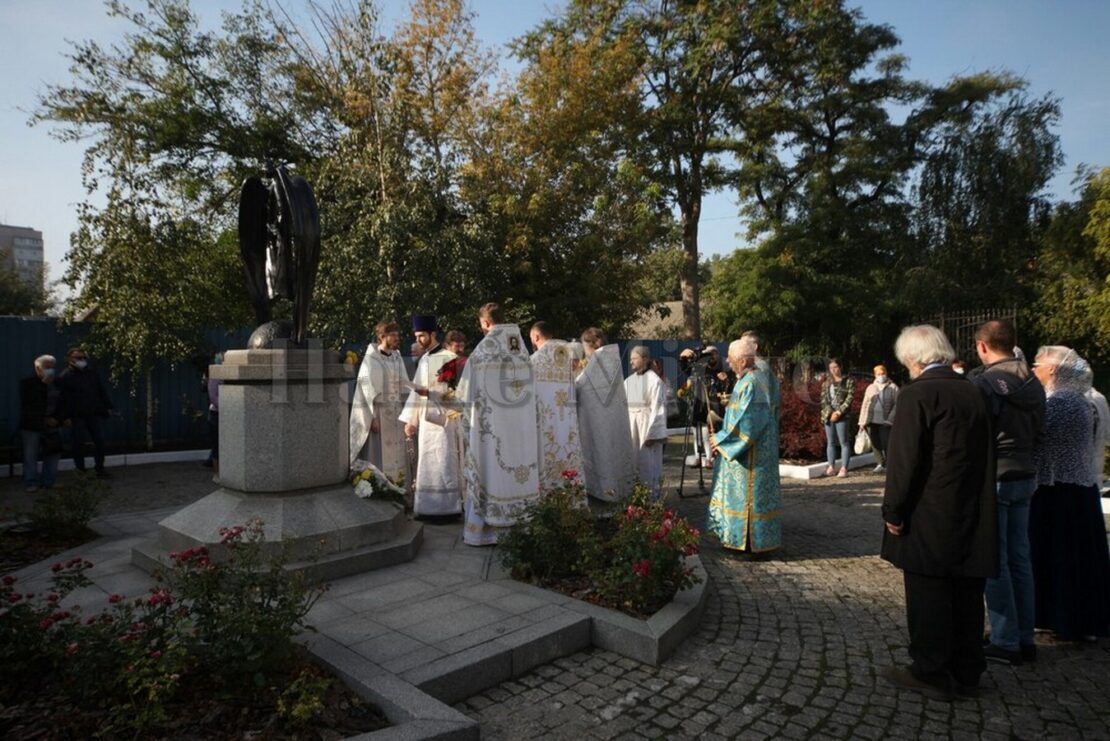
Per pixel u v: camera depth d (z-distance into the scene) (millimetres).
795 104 26625
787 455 12656
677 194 24562
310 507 4969
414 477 7332
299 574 3535
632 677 3730
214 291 13156
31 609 3252
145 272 12273
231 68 14922
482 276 14523
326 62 14414
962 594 3611
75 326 11930
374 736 2754
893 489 3529
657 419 7199
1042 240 23125
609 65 18859
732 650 4102
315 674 3230
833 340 26531
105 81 13867
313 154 16047
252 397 4867
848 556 6137
